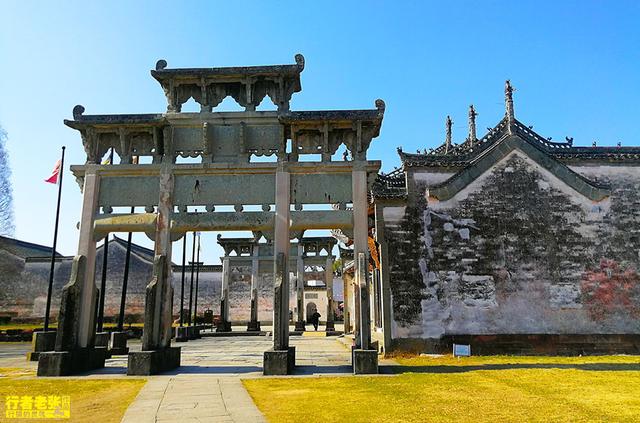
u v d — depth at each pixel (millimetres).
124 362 16859
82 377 12891
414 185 19656
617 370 13758
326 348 22297
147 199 15172
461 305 18547
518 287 18766
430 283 18719
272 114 15250
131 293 45750
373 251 20453
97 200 15188
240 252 42969
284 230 14594
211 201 15094
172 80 15477
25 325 40312
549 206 19516
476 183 19656
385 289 18594
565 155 20141
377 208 19453
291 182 15172
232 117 15273
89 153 15383
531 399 9578
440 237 19141
